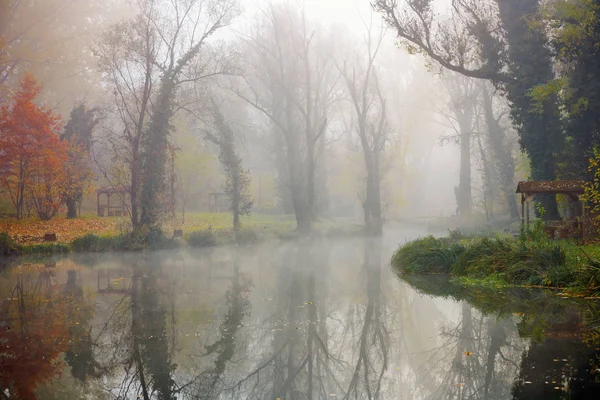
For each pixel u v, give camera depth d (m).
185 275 19.64
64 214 43.62
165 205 31.58
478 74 28.34
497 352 9.02
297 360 9.11
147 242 29.48
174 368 8.57
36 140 36.22
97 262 23.89
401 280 18.02
